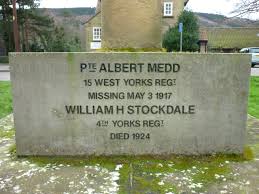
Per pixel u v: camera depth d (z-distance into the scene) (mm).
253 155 2938
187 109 2854
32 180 2422
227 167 2662
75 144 2896
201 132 2893
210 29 36062
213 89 2816
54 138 2889
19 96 2816
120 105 2840
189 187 2303
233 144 2912
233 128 2887
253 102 6812
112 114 2854
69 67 2766
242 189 2279
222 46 34000
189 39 23688
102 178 2449
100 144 2900
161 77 2795
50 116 2850
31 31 34156
